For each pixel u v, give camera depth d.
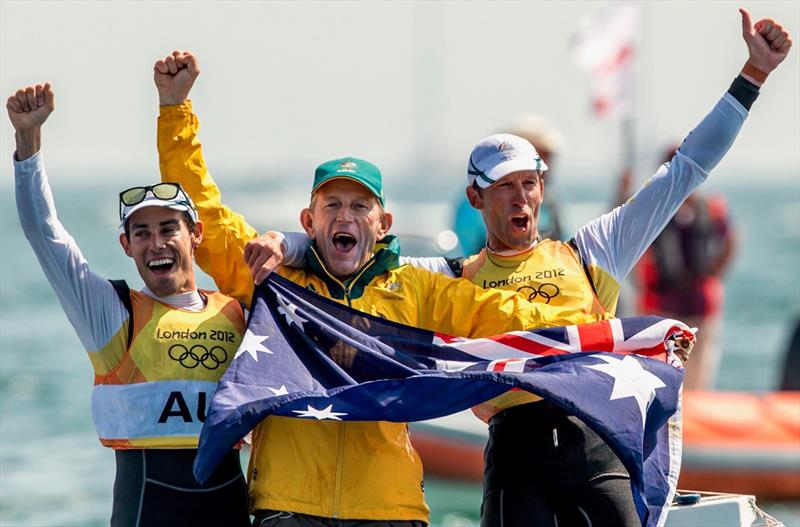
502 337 22.55
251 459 22.08
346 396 21.12
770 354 75.50
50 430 58.56
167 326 21.67
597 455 21.95
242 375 21.00
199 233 22.34
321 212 22.45
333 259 22.52
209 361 21.66
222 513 21.28
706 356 50.59
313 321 22.02
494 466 22.59
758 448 41.66
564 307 23.17
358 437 21.58
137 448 21.27
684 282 49.78
